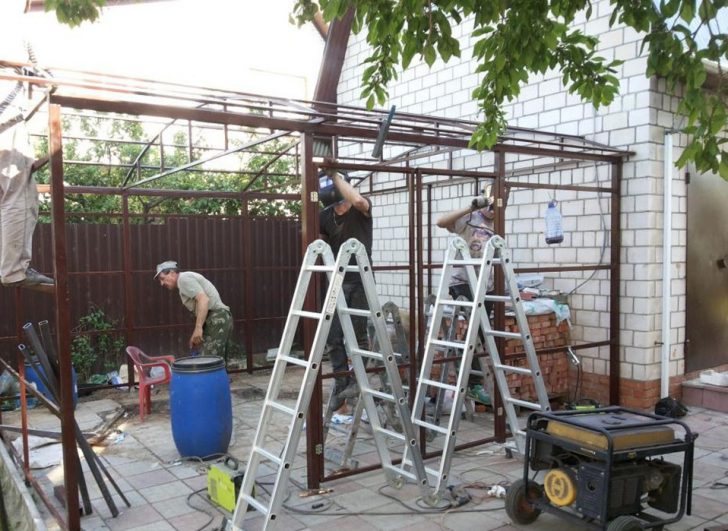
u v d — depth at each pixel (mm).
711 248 6473
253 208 11336
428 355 4250
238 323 8797
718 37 3129
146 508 3963
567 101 6461
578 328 6453
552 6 3482
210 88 3850
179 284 6594
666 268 5980
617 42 6004
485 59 3807
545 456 3586
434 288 8094
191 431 4777
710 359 6504
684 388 6191
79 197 10047
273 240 9023
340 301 3947
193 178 11211
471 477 4383
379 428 4043
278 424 5828
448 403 5891
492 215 5840
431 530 3596
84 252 7754
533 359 4305
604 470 3156
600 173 6219
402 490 4160
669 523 3297
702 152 3225
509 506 3621
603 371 6254
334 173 4586
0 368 6555
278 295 9109
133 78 3619
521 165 6969
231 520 3629
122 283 8016
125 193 7238
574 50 3900
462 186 7617
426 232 8133
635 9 3295
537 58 3758
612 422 3373
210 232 8547
